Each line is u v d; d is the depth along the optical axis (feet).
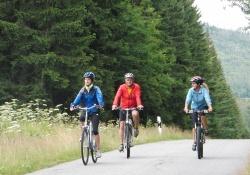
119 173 53.52
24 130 83.30
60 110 122.31
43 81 115.65
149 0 178.91
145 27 158.71
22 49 113.91
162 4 203.10
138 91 67.97
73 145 78.38
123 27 138.82
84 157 61.87
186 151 79.00
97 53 130.72
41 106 115.75
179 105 207.00
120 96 68.18
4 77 118.11
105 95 131.03
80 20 114.73
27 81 118.73
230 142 101.55
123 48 139.03
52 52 112.06
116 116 143.74
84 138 61.87
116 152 78.02
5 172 56.70
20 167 59.98
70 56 117.29
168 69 180.45
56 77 111.24
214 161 63.93
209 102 66.95
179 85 204.13
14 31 112.57
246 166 56.95
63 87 113.70
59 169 58.49
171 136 143.74
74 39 116.88
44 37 113.60
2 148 68.18
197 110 67.87
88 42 119.14
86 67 118.42
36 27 117.80
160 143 101.09
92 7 126.21
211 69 272.72
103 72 128.47
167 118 191.62
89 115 63.41
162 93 172.65
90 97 63.05
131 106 68.33
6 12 116.98
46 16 113.91
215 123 271.90
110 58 133.90
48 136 81.10
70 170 57.11
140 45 151.33
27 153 68.39
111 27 134.31
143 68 154.71
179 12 208.03
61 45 118.01
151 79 158.10
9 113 88.38
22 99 114.93
